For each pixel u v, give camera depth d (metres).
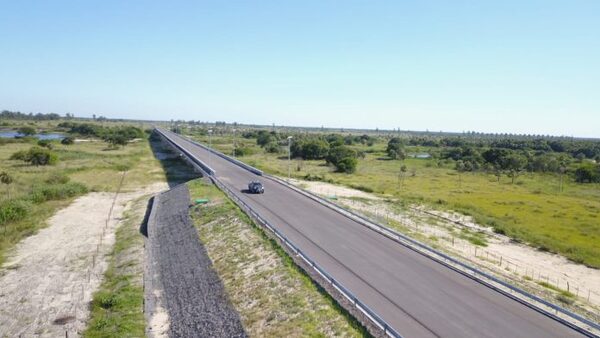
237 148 121.81
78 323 23.61
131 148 126.88
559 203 59.09
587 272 31.97
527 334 17.38
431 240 36.50
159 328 22.19
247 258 27.56
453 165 110.00
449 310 19.38
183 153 91.94
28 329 23.06
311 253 27.05
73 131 190.75
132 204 53.59
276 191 50.75
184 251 32.66
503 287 22.61
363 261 25.78
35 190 54.06
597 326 16.86
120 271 30.56
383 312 18.95
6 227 40.72
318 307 19.47
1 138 128.38
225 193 47.38
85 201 54.25
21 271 31.06
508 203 57.97
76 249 35.88
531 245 38.28
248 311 21.17
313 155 110.81
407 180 78.62
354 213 38.12
